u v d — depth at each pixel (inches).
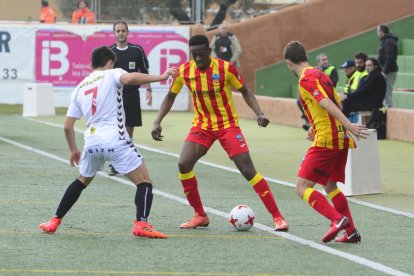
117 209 911.7
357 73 1696.6
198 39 789.9
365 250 726.5
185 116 2224.4
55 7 2571.4
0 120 2052.2
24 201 952.3
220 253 706.2
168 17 2470.5
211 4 2516.0
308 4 2449.6
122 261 671.1
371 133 1068.5
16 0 2564.0
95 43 2410.2
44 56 2410.2
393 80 1905.8
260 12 2534.5
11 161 1300.4
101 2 2464.3
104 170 1226.0
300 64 761.6
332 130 745.6
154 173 1208.2
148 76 756.6
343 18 2461.9
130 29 2391.7
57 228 799.1
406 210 952.3
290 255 702.5
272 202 805.2
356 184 1054.4
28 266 649.0
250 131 1829.5
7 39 2402.8
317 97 733.9
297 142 1632.6
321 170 752.3
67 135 763.4
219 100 800.3
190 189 812.0
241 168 803.4
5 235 762.2
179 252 706.8
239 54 2297.0
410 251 725.9
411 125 1601.9
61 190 1039.0
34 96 2209.6
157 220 855.1
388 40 1902.1
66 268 644.7
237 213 802.8
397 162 1358.3
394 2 2468.0
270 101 2033.7
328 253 711.7
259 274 637.3
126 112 1202.0
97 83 758.5
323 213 743.7
